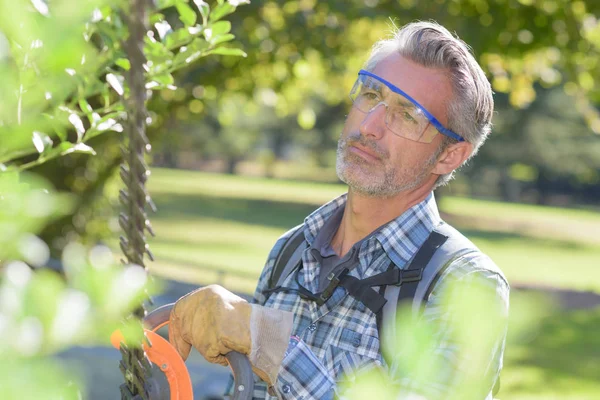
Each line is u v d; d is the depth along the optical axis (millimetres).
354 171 1866
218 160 70875
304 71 11484
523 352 12438
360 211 1896
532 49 10367
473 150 1965
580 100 12039
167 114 11000
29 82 708
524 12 10133
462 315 694
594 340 13625
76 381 451
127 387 1160
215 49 1273
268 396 1861
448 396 1363
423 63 1879
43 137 1062
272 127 54969
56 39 495
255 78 11375
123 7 935
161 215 33531
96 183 10156
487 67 10539
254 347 1441
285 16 9945
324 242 1966
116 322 480
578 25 10258
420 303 1704
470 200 52781
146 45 1222
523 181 57938
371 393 814
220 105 12281
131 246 998
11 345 436
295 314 1873
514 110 37875
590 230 40344
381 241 1807
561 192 58375
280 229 31875
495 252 28203
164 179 57219
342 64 11117
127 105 973
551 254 29125
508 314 566
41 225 541
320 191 55938
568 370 11523
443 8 9641
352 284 1779
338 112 43906
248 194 48688
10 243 523
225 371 6590
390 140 1859
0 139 610
